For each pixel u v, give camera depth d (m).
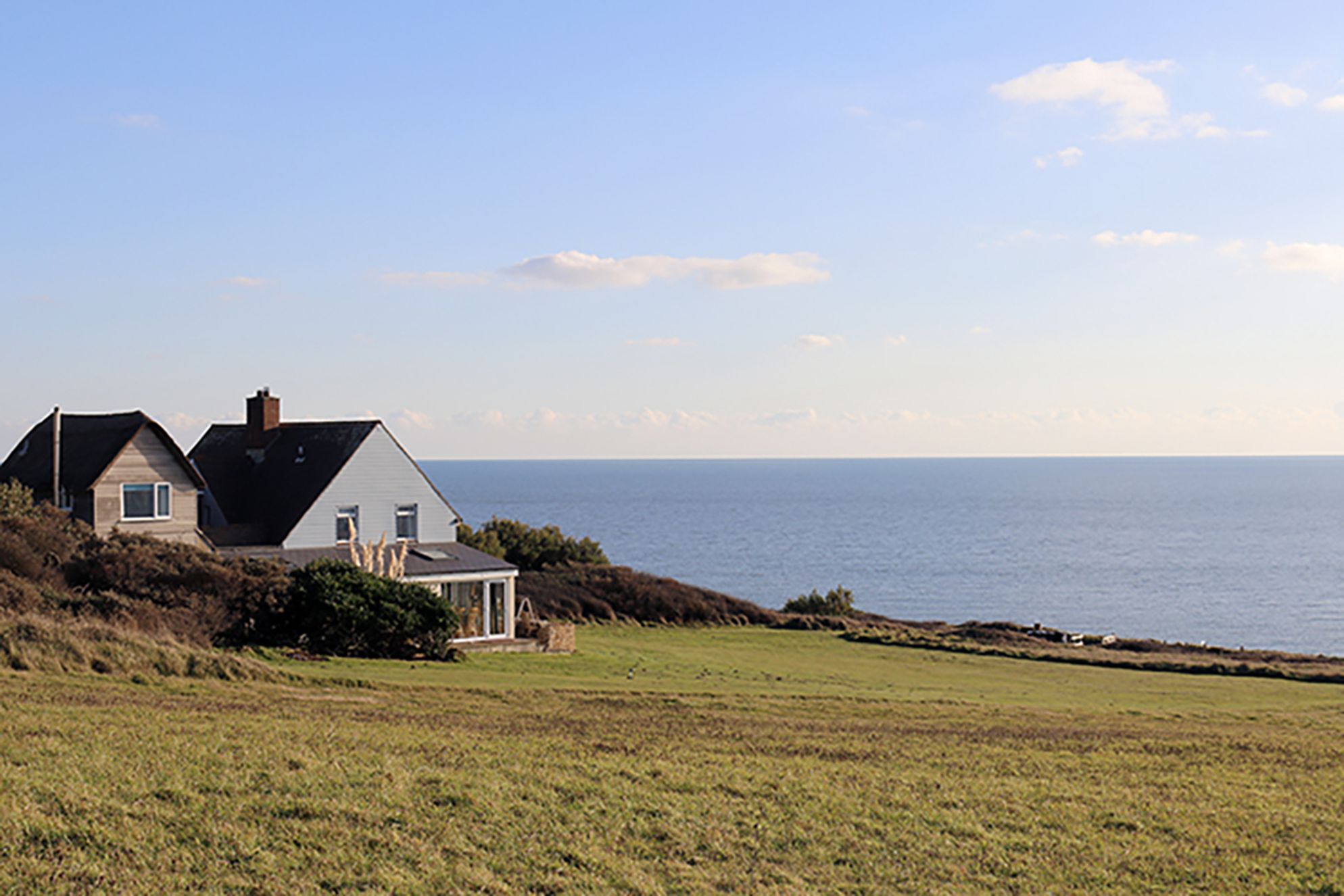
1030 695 29.91
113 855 8.87
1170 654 45.44
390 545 43.28
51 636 20.20
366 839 9.75
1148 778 15.65
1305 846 12.00
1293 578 108.12
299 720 15.90
